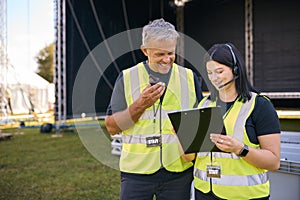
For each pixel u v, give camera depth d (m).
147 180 1.39
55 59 6.68
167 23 1.29
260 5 7.37
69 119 6.40
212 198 1.31
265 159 1.19
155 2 7.99
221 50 1.24
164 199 1.43
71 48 6.32
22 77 8.66
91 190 3.28
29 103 9.19
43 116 9.59
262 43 7.38
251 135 1.24
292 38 7.02
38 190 3.31
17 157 5.06
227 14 7.87
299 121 2.74
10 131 8.49
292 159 1.79
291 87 7.02
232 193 1.26
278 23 7.16
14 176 3.88
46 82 9.57
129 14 7.21
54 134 7.68
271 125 1.22
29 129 8.84
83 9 6.21
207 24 8.18
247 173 1.25
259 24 7.41
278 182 1.80
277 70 7.19
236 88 1.27
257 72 7.42
